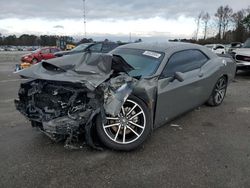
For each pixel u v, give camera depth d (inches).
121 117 153.7
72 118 145.7
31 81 162.1
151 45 207.5
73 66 160.4
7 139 171.2
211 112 234.5
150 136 178.5
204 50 232.4
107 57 160.9
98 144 159.2
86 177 131.0
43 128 150.3
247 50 442.3
